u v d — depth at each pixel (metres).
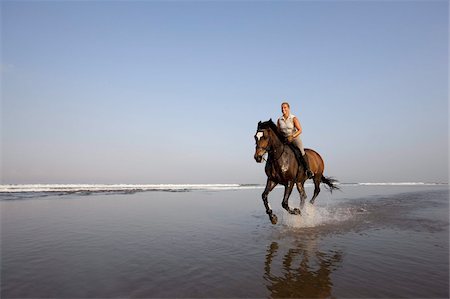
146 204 12.49
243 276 3.66
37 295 3.08
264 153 7.04
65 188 26.66
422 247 4.98
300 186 8.24
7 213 9.43
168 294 3.12
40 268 3.99
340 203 12.12
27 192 20.80
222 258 4.45
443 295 3.09
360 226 6.88
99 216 8.85
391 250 4.80
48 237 5.96
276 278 3.59
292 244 5.26
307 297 3.06
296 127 8.03
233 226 7.17
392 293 3.14
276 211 9.95
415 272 3.77
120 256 4.58
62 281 3.50
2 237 5.95
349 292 3.17
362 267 3.97
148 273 3.79
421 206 10.83
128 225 7.33
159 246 5.20
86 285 3.37
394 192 20.88
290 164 7.30
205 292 3.17
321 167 9.74
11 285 3.37
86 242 5.52
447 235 5.89
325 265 4.06
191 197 16.62
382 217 8.15
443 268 3.92
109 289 3.25
